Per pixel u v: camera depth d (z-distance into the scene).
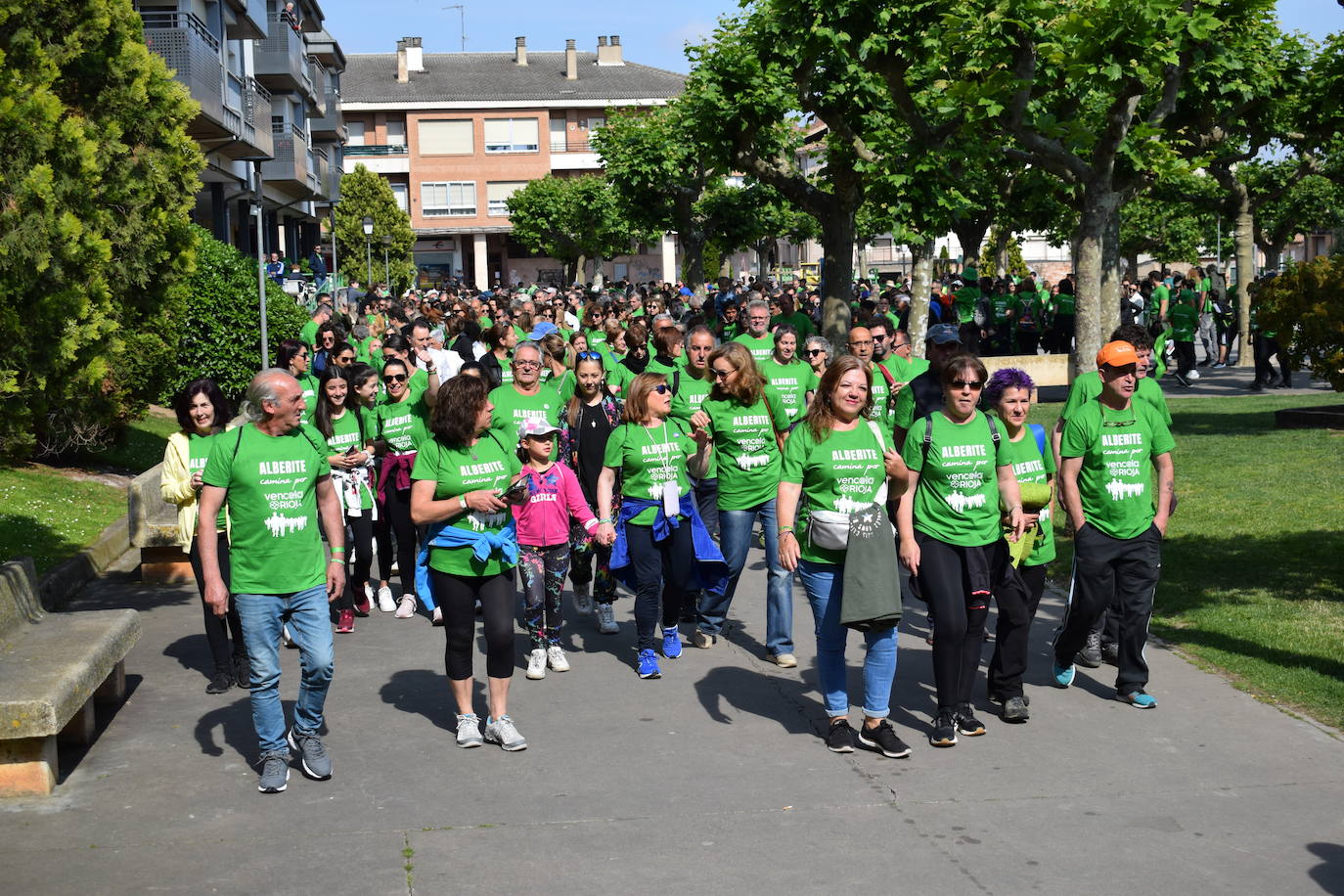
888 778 5.91
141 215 12.12
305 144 41.69
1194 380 24.25
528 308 15.62
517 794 5.73
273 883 4.82
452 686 6.46
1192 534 10.83
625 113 36.25
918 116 15.33
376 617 9.37
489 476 6.38
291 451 5.89
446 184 81.25
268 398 5.81
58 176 8.02
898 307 20.89
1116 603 7.43
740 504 8.20
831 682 6.36
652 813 5.50
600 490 7.91
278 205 42.81
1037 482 7.04
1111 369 6.77
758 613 9.26
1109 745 6.30
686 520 7.79
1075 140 13.20
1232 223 28.25
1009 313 27.39
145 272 12.41
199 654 8.30
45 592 9.44
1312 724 6.52
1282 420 17.11
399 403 9.36
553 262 83.69
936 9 14.73
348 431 9.34
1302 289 14.48
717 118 20.50
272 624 5.87
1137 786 5.74
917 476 6.40
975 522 6.39
